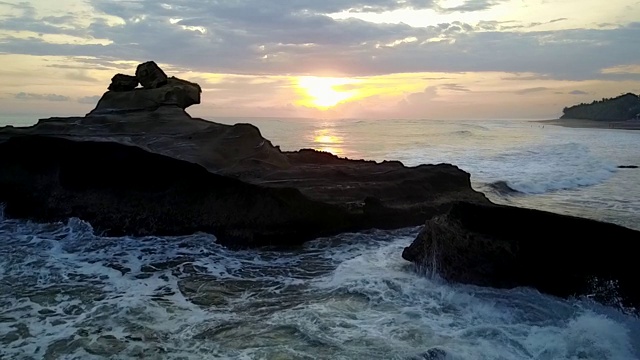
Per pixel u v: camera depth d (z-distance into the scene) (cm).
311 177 1132
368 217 1005
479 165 2262
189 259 838
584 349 527
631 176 2067
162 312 611
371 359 488
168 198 1000
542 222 708
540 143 3525
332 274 762
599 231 682
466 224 748
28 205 1090
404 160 2403
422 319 590
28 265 794
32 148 1116
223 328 562
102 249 888
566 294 675
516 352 515
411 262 790
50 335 544
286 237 921
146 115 1334
